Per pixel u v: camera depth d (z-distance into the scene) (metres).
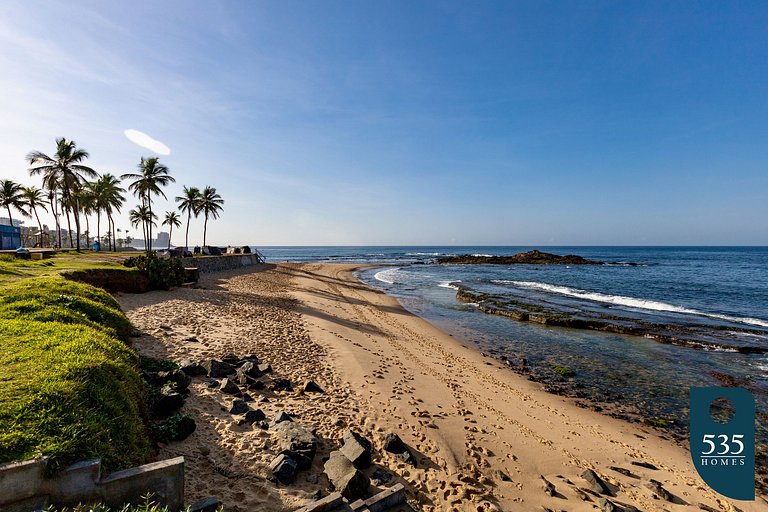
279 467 5.42
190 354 10.60
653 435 9.02
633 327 19.67
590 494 6.29
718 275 52.44
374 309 24.08
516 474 6.67
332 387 9.53
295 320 17.42
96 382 5.24
